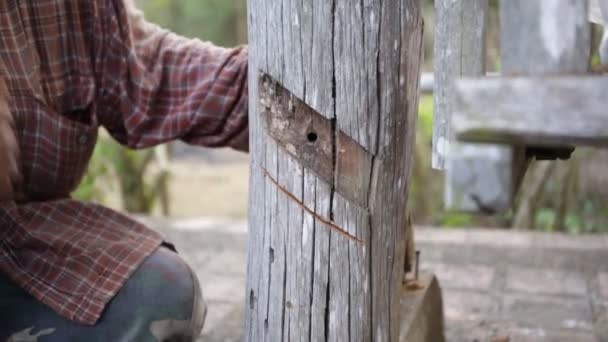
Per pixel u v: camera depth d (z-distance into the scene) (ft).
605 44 7.09
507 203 4.42
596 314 10.69
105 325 6.89
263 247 6.51
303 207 6.23
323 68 5.99
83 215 7.43
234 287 11.95
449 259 12.66
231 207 23.89
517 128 4.19
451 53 5.35
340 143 6.10
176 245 13.71
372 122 6.06
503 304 11.06
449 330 10.25
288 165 6.22
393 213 6.38
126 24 7.41
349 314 6.34
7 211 7.03
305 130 6.16
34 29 7.17
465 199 4.50
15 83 7.02
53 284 6.98
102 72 7.54
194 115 7.40
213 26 41.65
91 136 7.50
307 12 5.94
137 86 7.48
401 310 7.92
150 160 18.71
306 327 6.42
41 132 7.17
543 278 11.88
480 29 5.23
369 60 5.96
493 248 12.98
